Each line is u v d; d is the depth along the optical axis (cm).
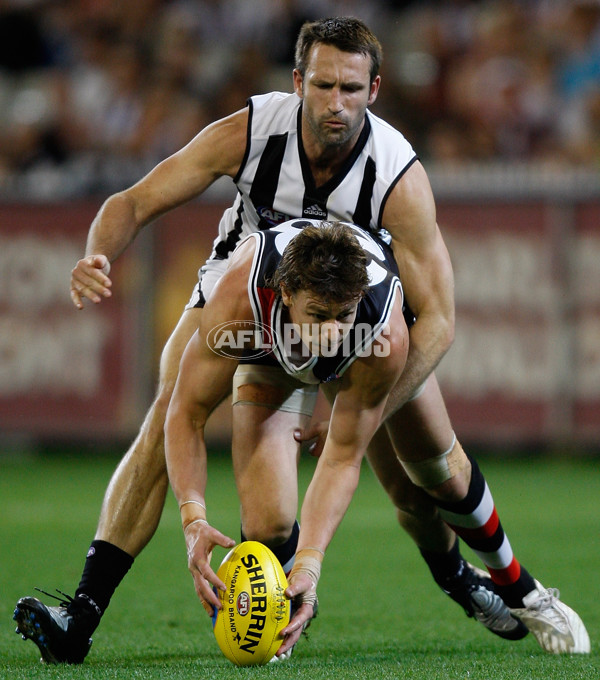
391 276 1030
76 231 3453
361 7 4284
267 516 1162
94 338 3441
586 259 3266
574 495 2795
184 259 3388
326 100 1112
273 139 1179
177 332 1241
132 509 1174
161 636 1308
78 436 3462
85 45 4409
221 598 1042
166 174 1205
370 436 1058
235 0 4294
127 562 1174
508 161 3972
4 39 4459
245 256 1036
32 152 4088
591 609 1509
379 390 1030
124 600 1563
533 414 3288
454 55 4166
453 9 4266
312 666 1070
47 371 3469
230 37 4262
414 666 1082
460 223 3325
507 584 1252
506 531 2272
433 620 1453
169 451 1052
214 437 3400
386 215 1170
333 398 1193
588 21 4144
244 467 1188
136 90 4200
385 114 4059
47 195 3459
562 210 3269
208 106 4122
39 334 3475
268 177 1188
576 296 3272
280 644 1047
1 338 3491
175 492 1045
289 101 1185
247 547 1059
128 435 3431
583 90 4050
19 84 4378
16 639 1266
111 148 4138
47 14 4491
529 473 3216
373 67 1140
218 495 2769
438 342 1166
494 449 3653
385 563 1939
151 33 4334
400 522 1338
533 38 4150
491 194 3300
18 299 3481
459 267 3325
